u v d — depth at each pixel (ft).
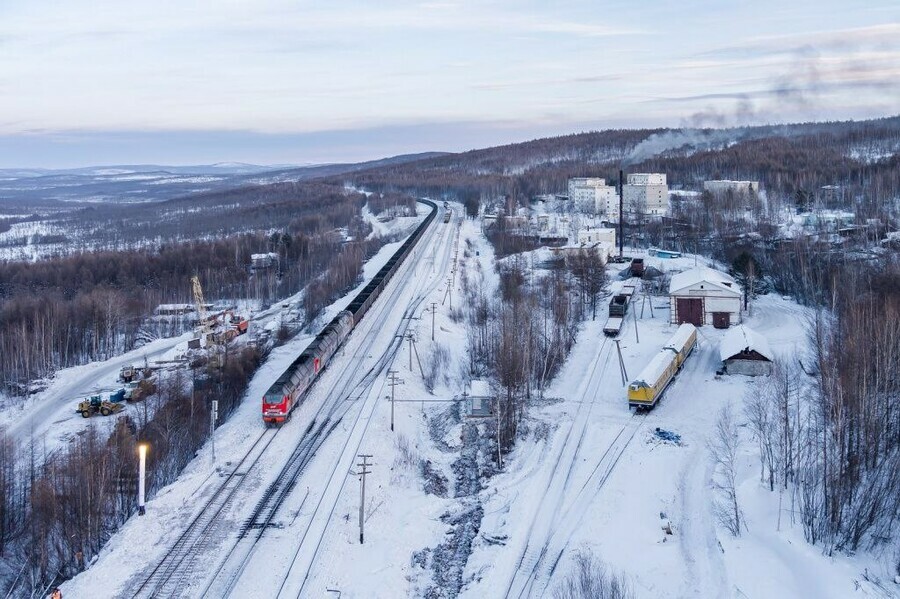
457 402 242.37
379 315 352.90
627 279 403.13
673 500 165.37
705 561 140.56
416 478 191.93
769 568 131.75
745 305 333.83
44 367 326.85
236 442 205.16
